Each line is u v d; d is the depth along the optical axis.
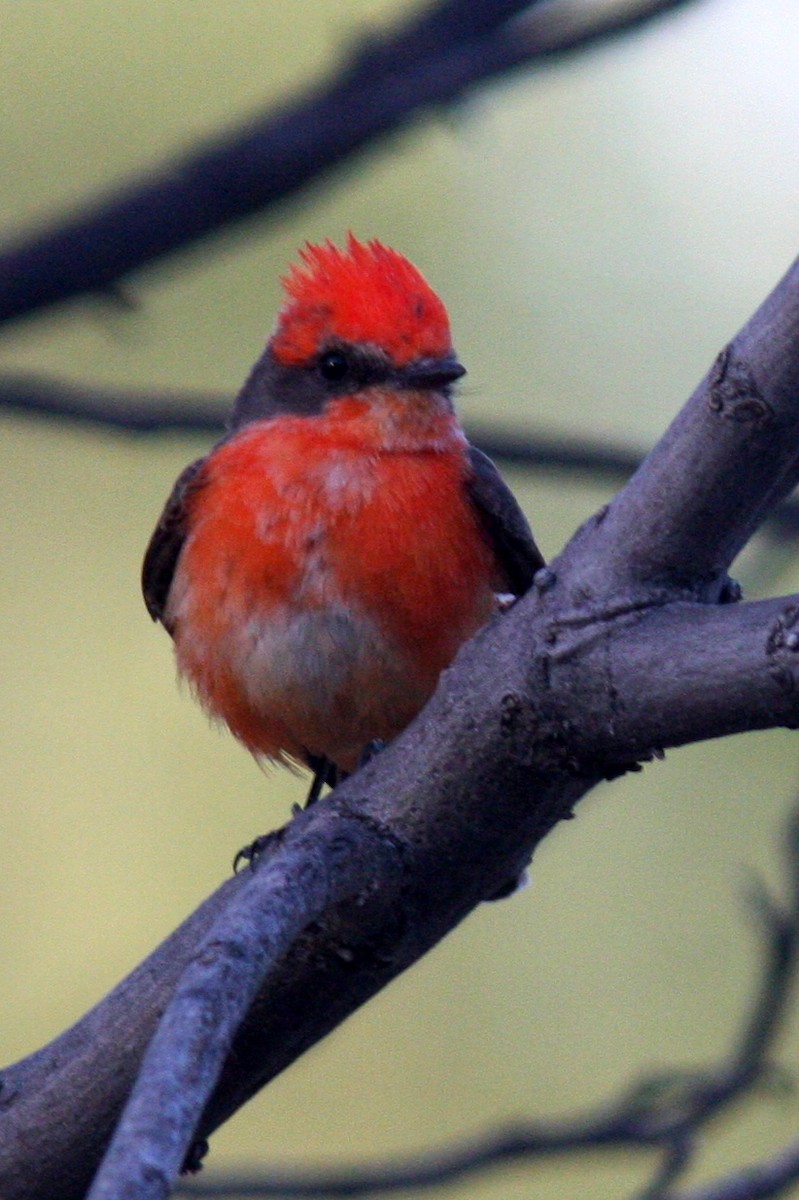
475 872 7.31
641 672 6.62
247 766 16.39
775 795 14.80
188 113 17.12
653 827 14.92
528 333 17.06
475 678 7.10
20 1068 7.62
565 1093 14.41
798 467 6.80
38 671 16.59
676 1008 14.57
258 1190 9.62
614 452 11.15
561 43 10.54
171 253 10.67
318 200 10.98
